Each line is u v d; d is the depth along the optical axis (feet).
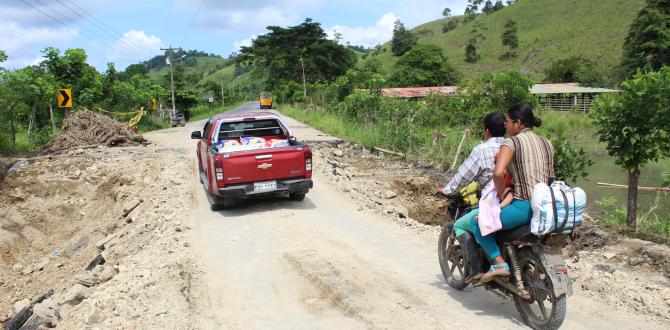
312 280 20.77
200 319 17.35
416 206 41.39
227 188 31.01
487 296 18.67
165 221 31.42
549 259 14.49
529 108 15.67
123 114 105.19
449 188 17.20
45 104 77.71
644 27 192.24
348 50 304.30
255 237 27.09
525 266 15.52
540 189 13.92
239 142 34.94
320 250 24.49
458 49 415.44
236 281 21.04
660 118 26.71
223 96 300.40
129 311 17.40
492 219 15.07
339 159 54.65
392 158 54.54
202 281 21.12
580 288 19.97
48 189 47.83
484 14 539.70
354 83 107.55
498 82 72.59
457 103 73.61
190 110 193.47
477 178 16.79
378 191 41.55
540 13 424.05
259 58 304.91
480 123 68.64
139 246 28.63
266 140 35.32
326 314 17.61
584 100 168.14
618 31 319.06
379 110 77.10
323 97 132.77
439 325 16.22
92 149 60.03
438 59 269.44
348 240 26.23
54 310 18.75
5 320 31.04
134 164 50.83
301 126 95.50
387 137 60.03
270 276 21.47
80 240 40.57
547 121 108.99
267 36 297.74
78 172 49.83
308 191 37.63
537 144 15.10
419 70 266.77
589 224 27.63
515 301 16.29
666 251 22.17
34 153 61.82
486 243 15.76
